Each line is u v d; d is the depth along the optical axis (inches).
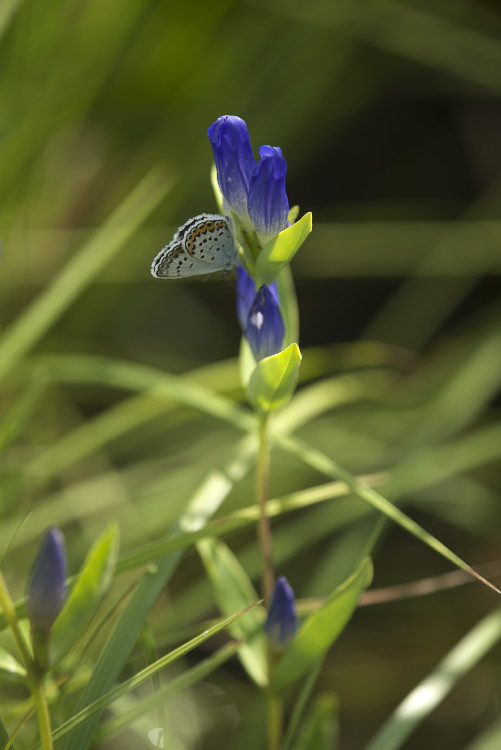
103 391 30.0
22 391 25.0
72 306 29.9
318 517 24.9
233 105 32.7
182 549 20.8
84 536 24.4
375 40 32.3
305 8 31.2
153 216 30.7
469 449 25.9
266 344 20.5
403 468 25.1
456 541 27.8
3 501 23.4
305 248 32.1
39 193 28.9
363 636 25.4
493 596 26.0
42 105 26.5
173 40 30.6
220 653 20.4
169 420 26.7
